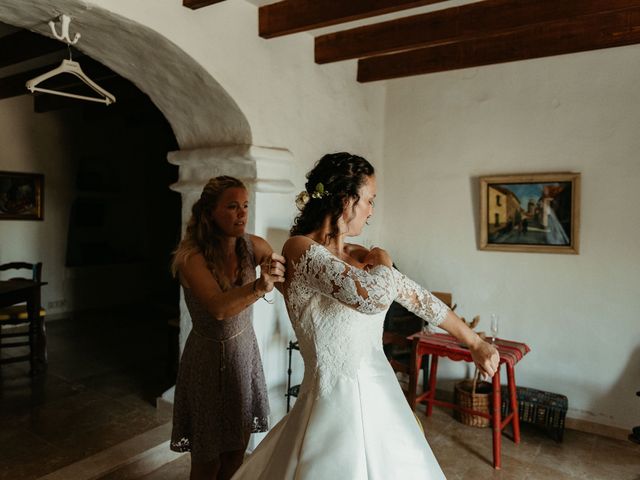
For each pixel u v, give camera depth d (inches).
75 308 259.3
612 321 129.0
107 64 110.2
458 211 150.9
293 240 55.2
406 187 160.1
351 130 147.3
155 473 107.0
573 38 120.2
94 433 119.2
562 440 126.1
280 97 119.5
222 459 84.5
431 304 54.5
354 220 56.7
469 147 148.0
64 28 85.0
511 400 123.4
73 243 258.1
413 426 57.3
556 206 133.6
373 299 48.8
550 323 137.6
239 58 108.2
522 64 138.2
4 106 227.0
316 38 130.1
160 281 300.7
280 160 115.6
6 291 152.1
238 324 79.0
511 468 111.7
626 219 126.1
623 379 128.0
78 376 160.4
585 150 130.4
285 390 125.3
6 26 149.9
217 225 76.9
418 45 116.3
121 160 279.1
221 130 117.3
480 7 107.3
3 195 227.8
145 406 135.7
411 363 128.6
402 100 159.6
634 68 123.2
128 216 284.5
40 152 241.8
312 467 50.6
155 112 259.8
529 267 140.0
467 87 147.4
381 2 93.6
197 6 94.9
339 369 54.6
